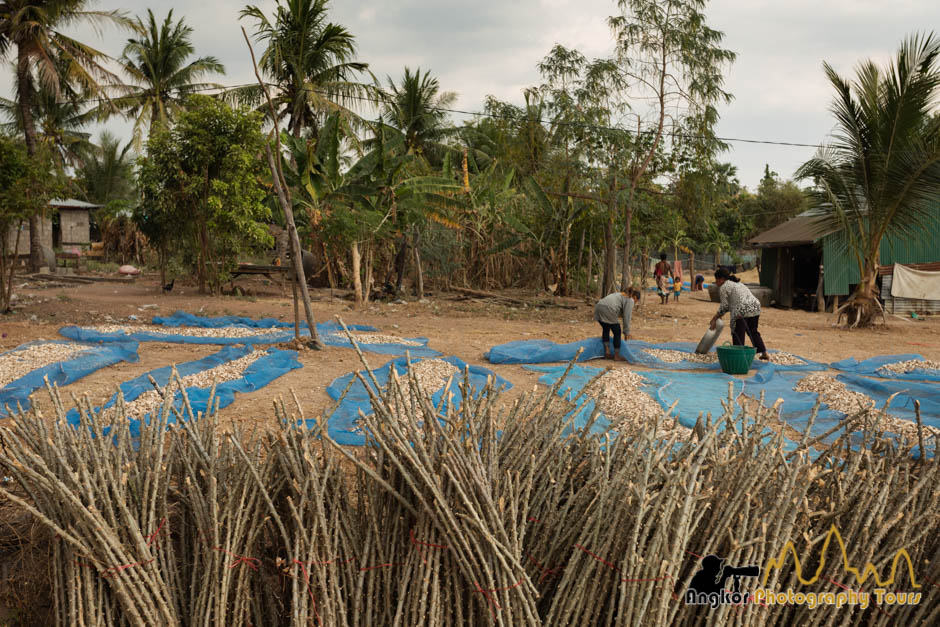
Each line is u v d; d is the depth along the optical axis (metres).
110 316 14.22
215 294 19.44
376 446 3.11
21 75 24.12
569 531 2.95
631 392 8.05
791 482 2.85
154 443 3.19
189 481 2.90
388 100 26.14
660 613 2.59
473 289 23.05
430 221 21.44
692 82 17.97
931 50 13.86
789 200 46.28
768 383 9.05
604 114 19.05
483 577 2.67
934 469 3.12
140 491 2.93
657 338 13.78
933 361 10.52
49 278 23.41
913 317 19.81
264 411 6.89
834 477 3.22
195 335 12.30
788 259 24.06
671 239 33.25
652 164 19.72
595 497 2.91
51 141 31.52
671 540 2.71
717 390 8.43
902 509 2.90
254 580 2.97
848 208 16.02
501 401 7.45
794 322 17.64
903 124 14.34
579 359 10.87
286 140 17.69
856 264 21.30
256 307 16.92
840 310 16.45
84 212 34.41
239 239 18.52
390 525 2.94
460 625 2.71
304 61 24.75
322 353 10.61
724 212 44.25
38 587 3.35
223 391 7.51
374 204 18.58
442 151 32.16
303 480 2.92
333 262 21.62
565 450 3.33
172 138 17.91
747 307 10.75
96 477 2.81
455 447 2.87
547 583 2.92
